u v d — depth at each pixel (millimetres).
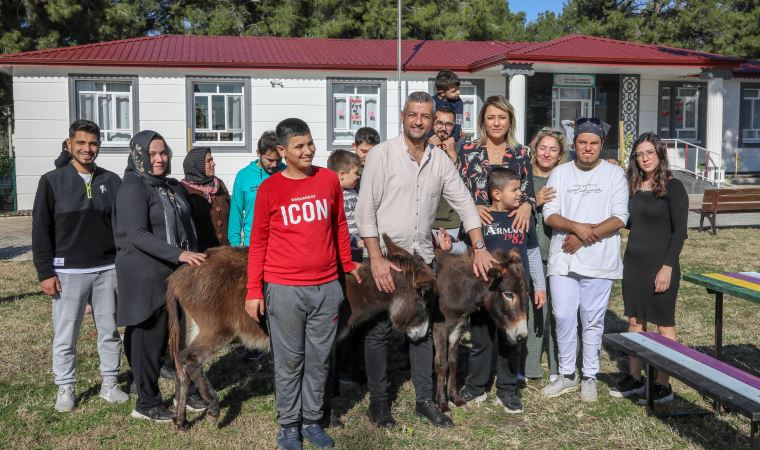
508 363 4777
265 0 28656
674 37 30000
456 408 4848
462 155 5090
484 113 4984
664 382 4965
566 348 5016
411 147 4375
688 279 5020
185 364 4355
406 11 26875
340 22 25953
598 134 4707
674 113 21922
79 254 4656
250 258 4031
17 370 5531
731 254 10602
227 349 6207
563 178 4898
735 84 22922
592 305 4867
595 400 4973
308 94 18500
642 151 4777
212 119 18188
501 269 4301
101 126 17688
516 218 4723
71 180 4641
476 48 21578
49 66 17031
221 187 6277
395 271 4344
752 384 3605
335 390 5074
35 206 4559
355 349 5301
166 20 29359
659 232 4809
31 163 17438
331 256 4062
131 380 5371
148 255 4414
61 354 4723
